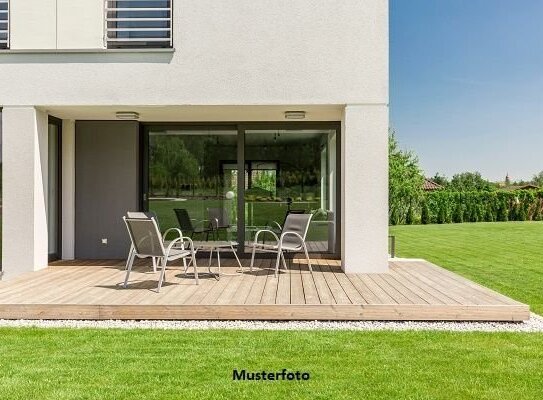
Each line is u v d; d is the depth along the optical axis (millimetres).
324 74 8086
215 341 4996
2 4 8672
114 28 8383
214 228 10148
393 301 5926
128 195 9875
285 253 10086
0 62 8203
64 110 8688
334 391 3785
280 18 8078
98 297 6199
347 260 8109
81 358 4477
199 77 8141
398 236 20578
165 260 6543
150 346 4832
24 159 8258
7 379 3986
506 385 3898
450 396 3701
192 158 10195
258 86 8109
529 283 8961
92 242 9898
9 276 8273
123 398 3641
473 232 22844
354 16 8062
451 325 5664
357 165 8086
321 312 5742
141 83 8148
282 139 10102
